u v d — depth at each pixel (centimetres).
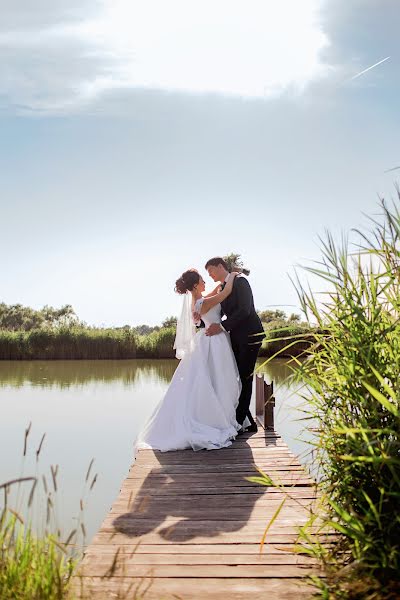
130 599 247
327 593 238
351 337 275
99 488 619
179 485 434
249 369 618
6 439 862
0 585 216
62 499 577
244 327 615
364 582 236
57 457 755
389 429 252
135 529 343
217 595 257
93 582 267
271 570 283
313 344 301
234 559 297
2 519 226
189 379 588
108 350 2338
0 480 638
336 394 288
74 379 1641
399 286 275
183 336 612
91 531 470
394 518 244
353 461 270
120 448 803
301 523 348
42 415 1059
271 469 476
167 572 282
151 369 1939
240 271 620
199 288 612
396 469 248
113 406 1157
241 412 622
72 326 2470
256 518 359
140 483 441
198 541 323
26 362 2227
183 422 569
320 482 293
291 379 308
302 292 297
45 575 221
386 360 277
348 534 244
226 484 435
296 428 800
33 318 4709
